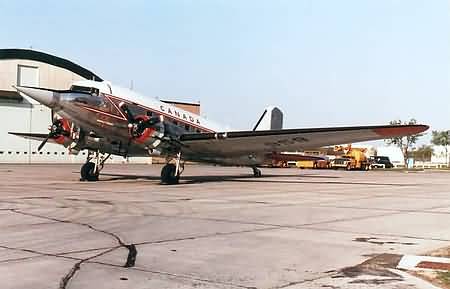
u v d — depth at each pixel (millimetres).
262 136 24781
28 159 60281
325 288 6383
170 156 26125
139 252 8328
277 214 13695
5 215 12531
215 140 25469
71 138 25453
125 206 14898
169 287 6301
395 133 23578
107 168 50219
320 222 12273
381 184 30969
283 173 47406
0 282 6383
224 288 6301
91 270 7059
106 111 23859
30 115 60688
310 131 23812
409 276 7020
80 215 12688
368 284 6578
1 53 59500
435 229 11367
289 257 8164
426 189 26328
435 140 134500
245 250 8656
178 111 27359
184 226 11211
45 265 7305
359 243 9500
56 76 64000
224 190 22156
